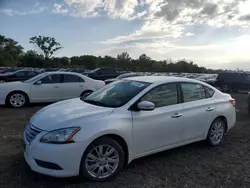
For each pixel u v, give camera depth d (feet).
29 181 11.36
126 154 12.51
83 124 11.14
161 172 12.87
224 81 70.13
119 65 268.41
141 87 14.02
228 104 17.83
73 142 10.73
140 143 12.87
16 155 14.35
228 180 12.30
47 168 10.77
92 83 35.86
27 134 11.84
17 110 29.40
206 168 13.60
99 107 12.78
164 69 260.42
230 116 17.90
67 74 34.55
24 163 13.25
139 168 13.24
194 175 12.69
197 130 15.71
